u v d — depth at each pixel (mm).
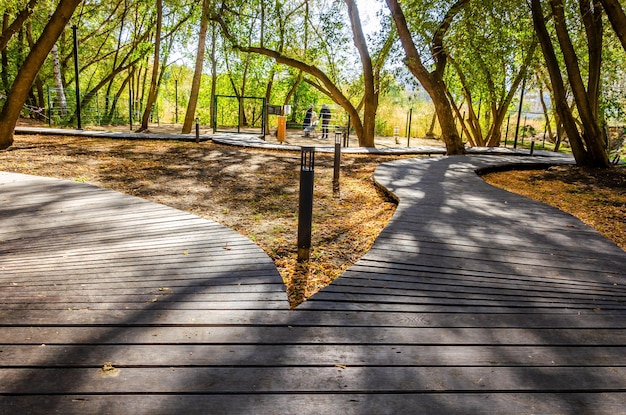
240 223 6020
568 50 11805
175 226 4965
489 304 3252
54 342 2531
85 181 8414
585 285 3672
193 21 24172
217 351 2494
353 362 2434
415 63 15086
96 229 4812
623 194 8969
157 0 20656
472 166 11398
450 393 2207
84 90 32625
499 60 17328
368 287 3469
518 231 5266
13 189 6703
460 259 4199
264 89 33500
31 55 11742
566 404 2160
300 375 2301
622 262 4266
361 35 17672
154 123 30547
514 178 11008
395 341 2674
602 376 2396
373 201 7633
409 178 9172
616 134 21641
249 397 2117
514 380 2330
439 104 15414
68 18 11820
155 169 9992
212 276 3559
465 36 14211
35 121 22828
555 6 11547
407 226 5336
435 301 3264
